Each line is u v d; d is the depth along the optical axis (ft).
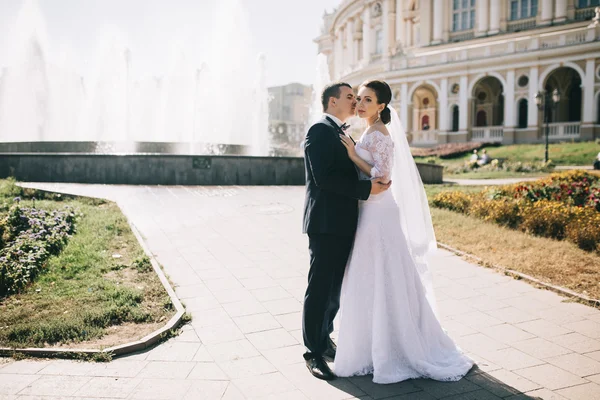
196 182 42.63
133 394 11.01
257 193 38.88
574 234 25.73
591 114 100.37
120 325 14.85
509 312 16.25
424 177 57.26
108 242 23.56
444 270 21.36
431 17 147.84
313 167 11.64
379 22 177.27
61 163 42.14
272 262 21.70
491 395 10.94
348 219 12.03
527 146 99.25
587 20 113.39
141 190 38.27
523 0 128.67
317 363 12.00
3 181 36.37
